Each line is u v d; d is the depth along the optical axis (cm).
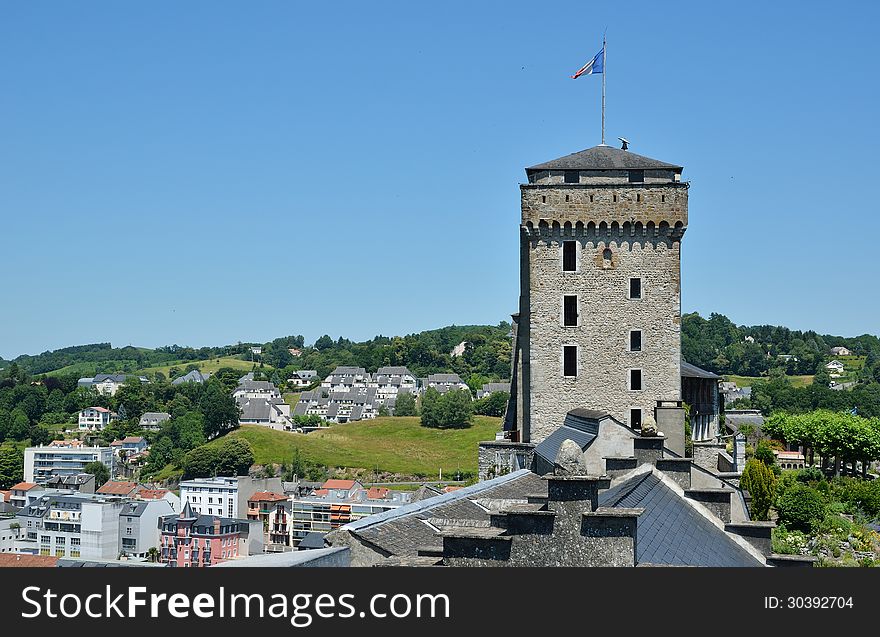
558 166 8131
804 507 8094
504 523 2366
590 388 8025
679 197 7962
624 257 8044
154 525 18712
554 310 8081
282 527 19912
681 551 2617
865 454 12656
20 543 18775
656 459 4053
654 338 8000
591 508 2205
